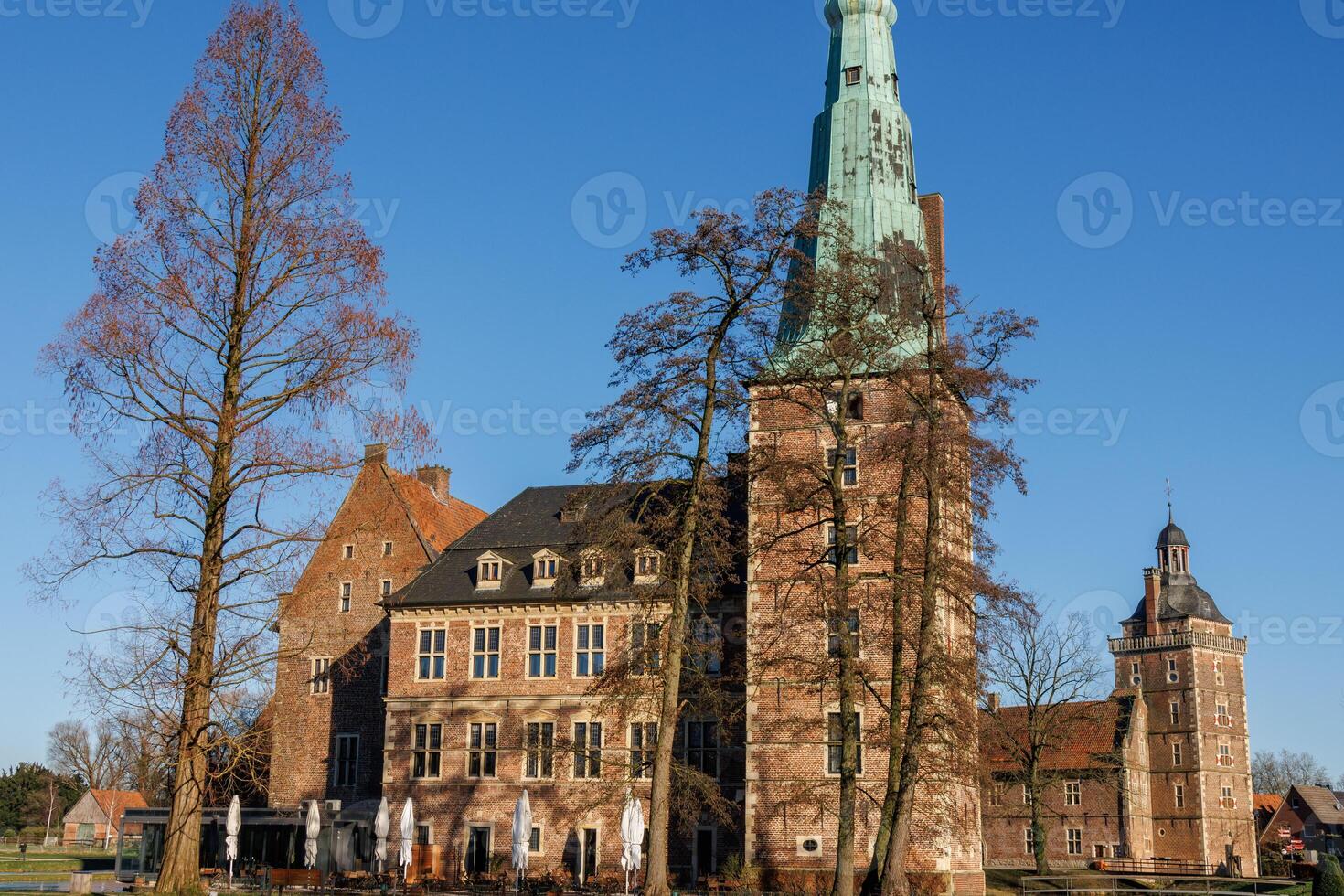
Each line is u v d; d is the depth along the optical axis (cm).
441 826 6384
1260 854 12400
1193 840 11175
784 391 4319
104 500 3534
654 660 4147
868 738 4475
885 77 6278
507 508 7181
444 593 6700
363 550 7312
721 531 4559
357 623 7225
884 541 4891
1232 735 11600
